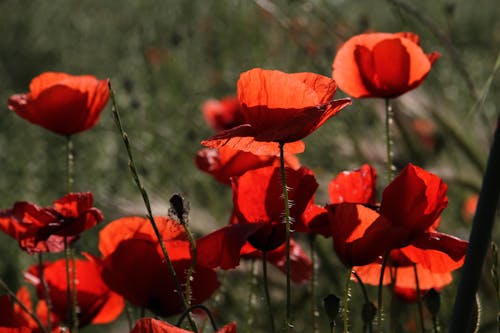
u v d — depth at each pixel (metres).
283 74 1.38
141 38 3.19
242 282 1.93
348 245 1.40
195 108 3.06
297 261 1.54
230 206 2.36
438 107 1.91
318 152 2.25
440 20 2.91
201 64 3.38
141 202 1.99
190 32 3.39
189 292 1.42
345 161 2.16
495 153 1.35
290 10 2.39
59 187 2.78
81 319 1.57
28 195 2.77
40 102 1.60
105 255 1.49
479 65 2.97
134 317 1.88
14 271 2.37
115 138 2.80
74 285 1.52
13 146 2.92
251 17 3.32
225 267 1.42
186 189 2.41
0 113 3.15
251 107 1.39
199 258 1.42
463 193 2.13
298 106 1.39
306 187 1.45
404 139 1.96
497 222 2.03
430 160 1.95
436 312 1.46
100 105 1.61
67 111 1.60
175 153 2.62
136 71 3.38
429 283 1.52
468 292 1.35
